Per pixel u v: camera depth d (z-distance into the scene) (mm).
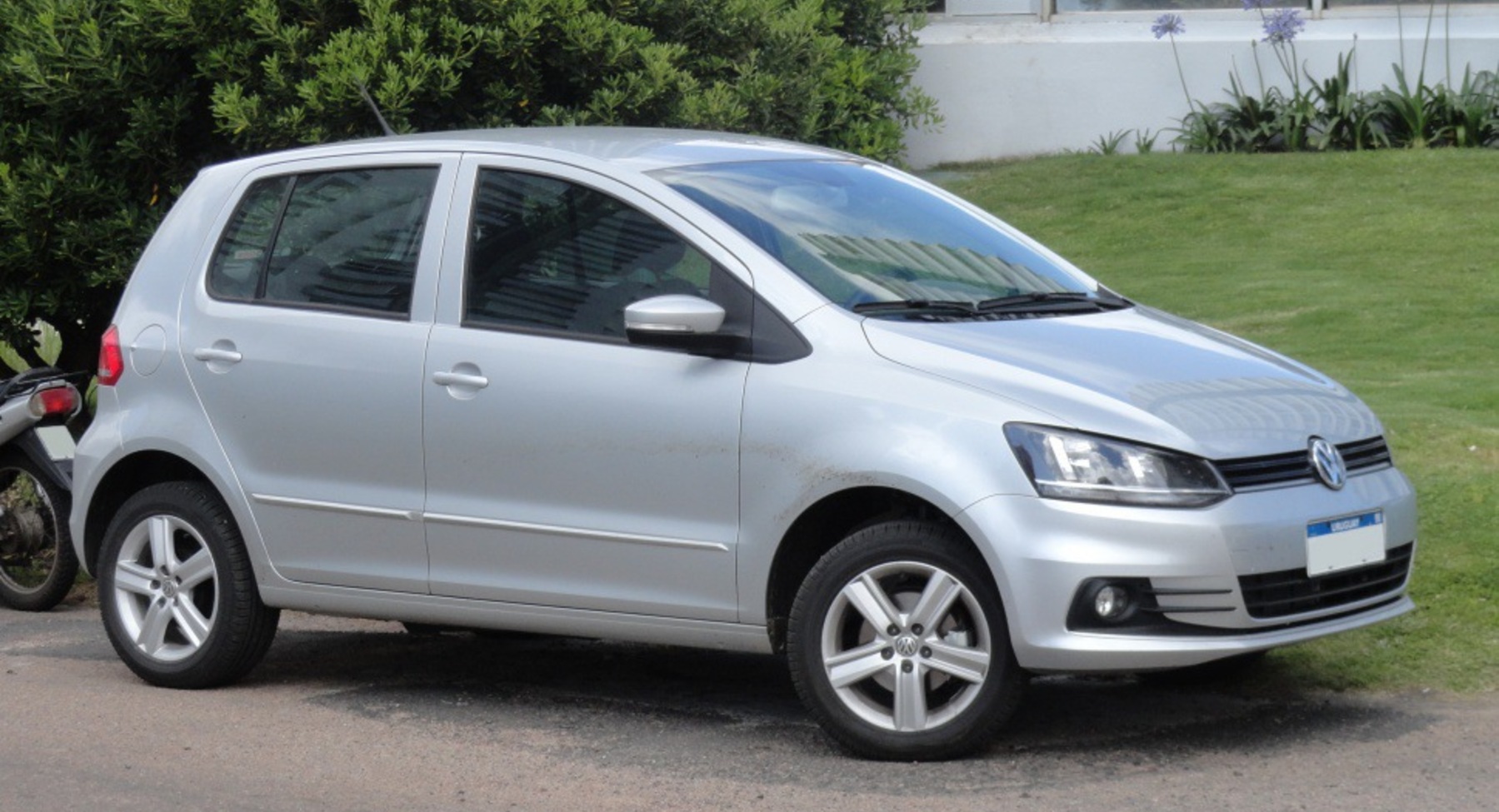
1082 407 5820
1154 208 15180
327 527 6988
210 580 7324
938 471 5809
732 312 6289
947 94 17703
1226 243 14055
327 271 7141
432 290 6844
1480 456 8555
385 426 6832
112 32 11133
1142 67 17281
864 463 5914
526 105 11406
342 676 7637
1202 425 5863
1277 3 17062
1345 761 5965
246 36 11086
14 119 11516
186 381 7301
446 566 6762
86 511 7602
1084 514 5688
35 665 7914
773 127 12086
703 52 12094
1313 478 5988
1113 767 5949
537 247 6727
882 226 6941
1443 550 7688
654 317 6117
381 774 6109
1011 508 5734
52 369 9586
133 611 7477
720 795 5770
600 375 6426
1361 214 14438
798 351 6160
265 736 6625
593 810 5652
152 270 7578
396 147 7176
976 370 5961
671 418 6273
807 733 6504
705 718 6781
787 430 6066
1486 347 10852
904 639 5973
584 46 10906
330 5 11078
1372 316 11719
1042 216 15359
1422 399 9625
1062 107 17500
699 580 6270
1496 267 12758
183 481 7496
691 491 6258
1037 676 7242
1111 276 13375
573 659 7871
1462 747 6094
